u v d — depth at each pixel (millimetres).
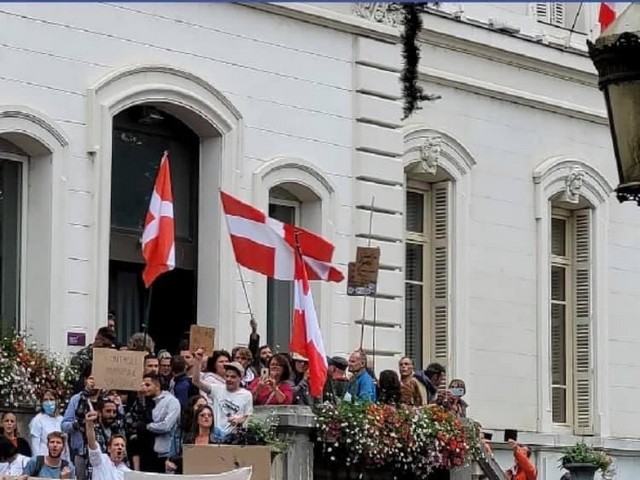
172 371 15523
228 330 19094
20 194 17641
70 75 17734
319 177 20250
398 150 21312
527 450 21312
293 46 20125
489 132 23750
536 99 24391
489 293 23656
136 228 18859
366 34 20969
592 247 25359
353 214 20734
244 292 19250
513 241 24078
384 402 17047
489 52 23656
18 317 17531
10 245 17625
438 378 18828
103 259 17859
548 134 24703
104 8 18094
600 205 25500
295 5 19984
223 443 14656
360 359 17016
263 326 19469
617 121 6086
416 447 16469
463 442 17109
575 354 25375
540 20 24797
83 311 17688
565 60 24828
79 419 13836
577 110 25031
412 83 11188
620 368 25719
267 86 19781
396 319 20984
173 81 18734
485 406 23469
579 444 20953
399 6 20703
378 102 21062
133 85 18328
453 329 23094
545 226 24516
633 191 6074
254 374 16938
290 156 19938
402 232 21328
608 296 25547
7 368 15438
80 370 15820
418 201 23391
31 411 15617
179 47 18828
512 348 23953
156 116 18828
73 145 17719
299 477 15328
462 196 23297
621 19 6098
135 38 18391
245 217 16922
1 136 17219
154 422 14531
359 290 18234
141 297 18953
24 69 17312
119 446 13406
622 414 25672
